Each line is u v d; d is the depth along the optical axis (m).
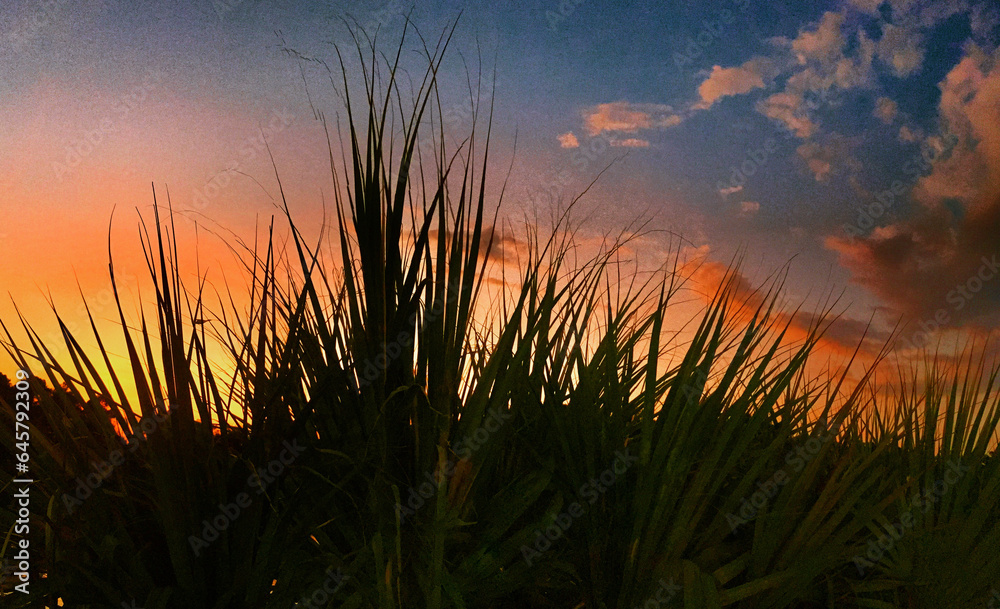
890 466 2.27
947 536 1.99
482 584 1.57
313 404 1.57
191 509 1.44
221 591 1.48
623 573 1.58
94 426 1.60
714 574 1.58
